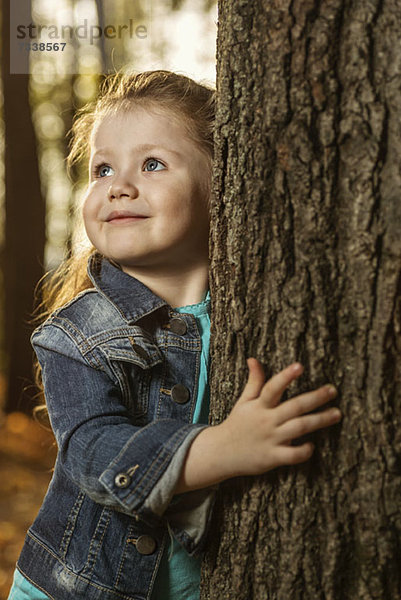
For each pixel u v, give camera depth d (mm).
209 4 8875
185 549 1416
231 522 1388
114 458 1341
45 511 1593
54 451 7160
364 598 1246
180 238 1594
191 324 1634
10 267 8617
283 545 1305
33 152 8672
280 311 1303
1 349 10820
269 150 1299
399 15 1198
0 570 4262
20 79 8531
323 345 1262
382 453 1228
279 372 1306
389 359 1223
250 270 1345
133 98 1647
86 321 1556
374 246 1215
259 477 1339
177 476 1299
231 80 1350
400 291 1210
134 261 1613
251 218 1336
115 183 1576
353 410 1245
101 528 1510
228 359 1398
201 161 1631
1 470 6395
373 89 1207
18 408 8352
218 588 1403
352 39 1216
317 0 1238
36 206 8664
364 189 1213
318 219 1251
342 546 1259
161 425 1358
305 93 1246
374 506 1233
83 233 2023
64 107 9703
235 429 1262
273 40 1277
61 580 1515
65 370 1506
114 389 1492
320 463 1271
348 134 1223
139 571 1497
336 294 1251
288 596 1294
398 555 1238
